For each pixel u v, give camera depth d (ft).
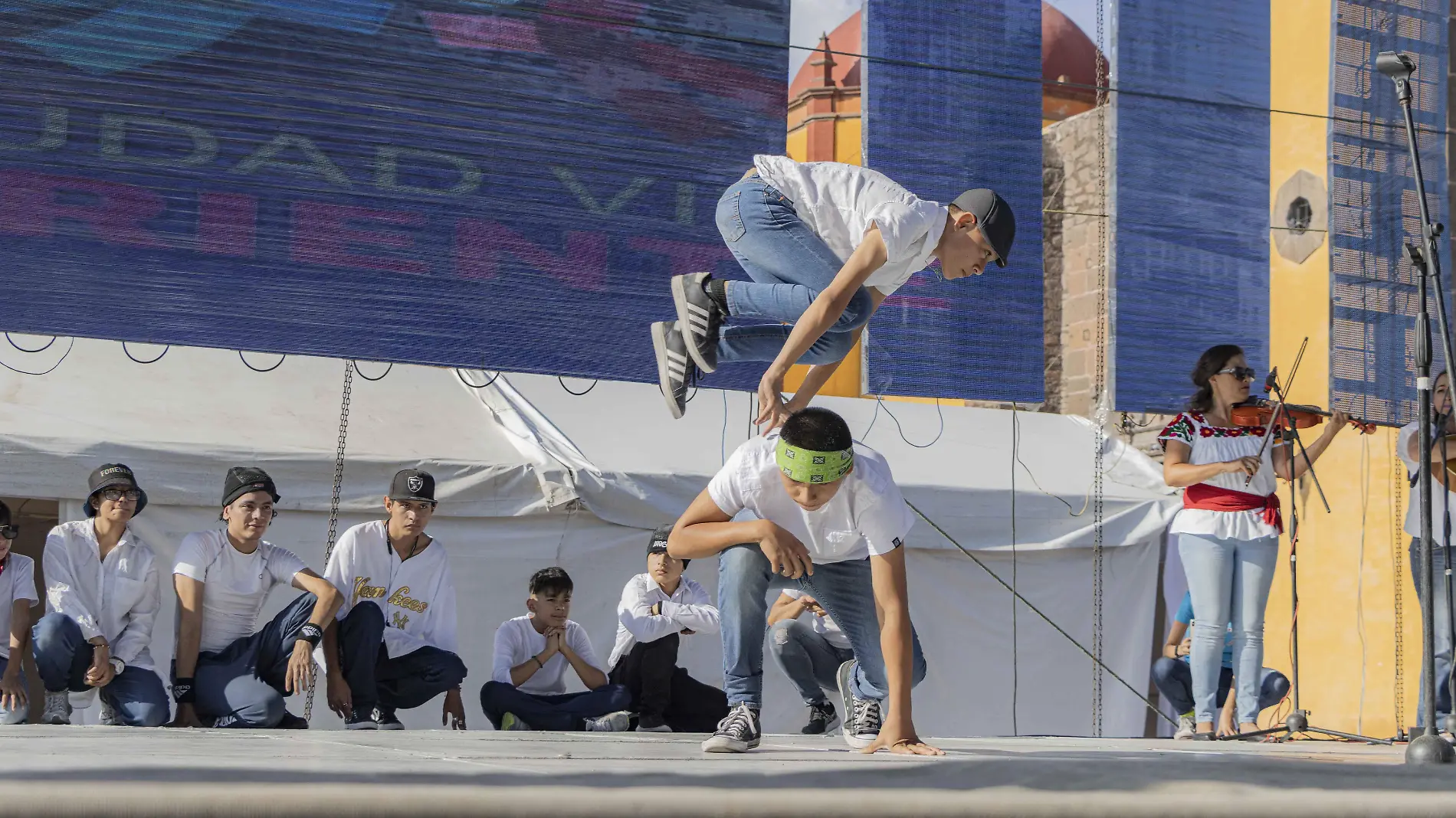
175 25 15.01
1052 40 48.44
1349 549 25.95
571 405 25.08
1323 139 25.39
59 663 15.90
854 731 11.39
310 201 15.38
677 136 16.78
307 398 23.18
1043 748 12.46
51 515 24.75
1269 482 16.38
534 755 7.84
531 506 21.59
